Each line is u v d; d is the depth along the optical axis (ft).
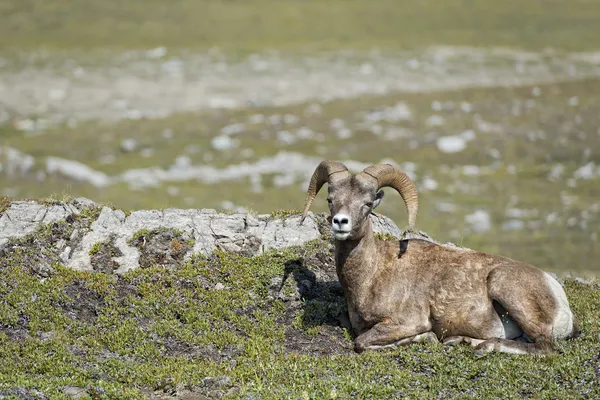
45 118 599.16
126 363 141.28
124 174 482.69
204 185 465.06
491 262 153.48
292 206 414.62
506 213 423.64
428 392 130.62
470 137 542.16
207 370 139.23
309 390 130.93
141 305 159.63
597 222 411.54
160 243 175.73
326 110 608.60
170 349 150.10
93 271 169.17
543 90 651.66
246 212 193.26
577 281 191.31
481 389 130.93
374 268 155.22
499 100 623.77
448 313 151.23
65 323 154.20
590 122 565.94
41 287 160.76
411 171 487.61
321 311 163.32
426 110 601.62
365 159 508.12
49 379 133.39
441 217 415.44
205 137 555.69
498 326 149.38
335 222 145.28
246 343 151.02
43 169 476.13
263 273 169.89
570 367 135.85
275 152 522.06
